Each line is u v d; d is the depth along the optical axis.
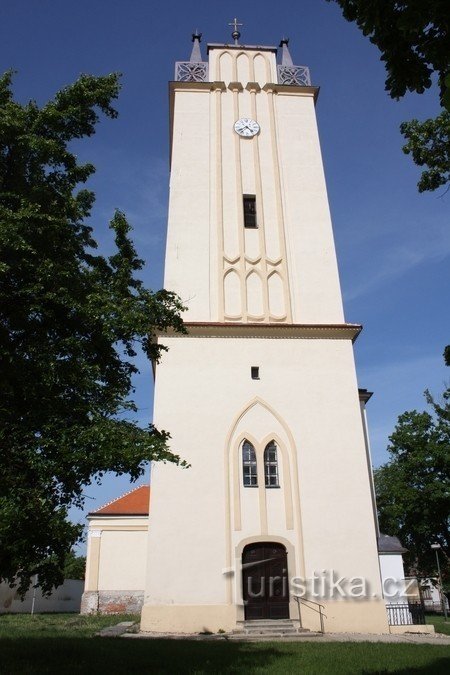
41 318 11.90
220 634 18.28
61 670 10.86
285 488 20.80
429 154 13.97
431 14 6.24
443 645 15.27
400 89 7.61
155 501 20.19
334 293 24.30
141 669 11.14
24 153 12.87
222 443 21.19
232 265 24.59
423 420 46.31
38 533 10.18
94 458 10.56
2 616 30.25
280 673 10.90
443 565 47.31
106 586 35.03
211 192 25.92
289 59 30.05
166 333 22.56
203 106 27.92
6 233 10.81
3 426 10.78
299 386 22.30
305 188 26.42
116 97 13.84
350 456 21.36
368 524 20.45
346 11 7.52
